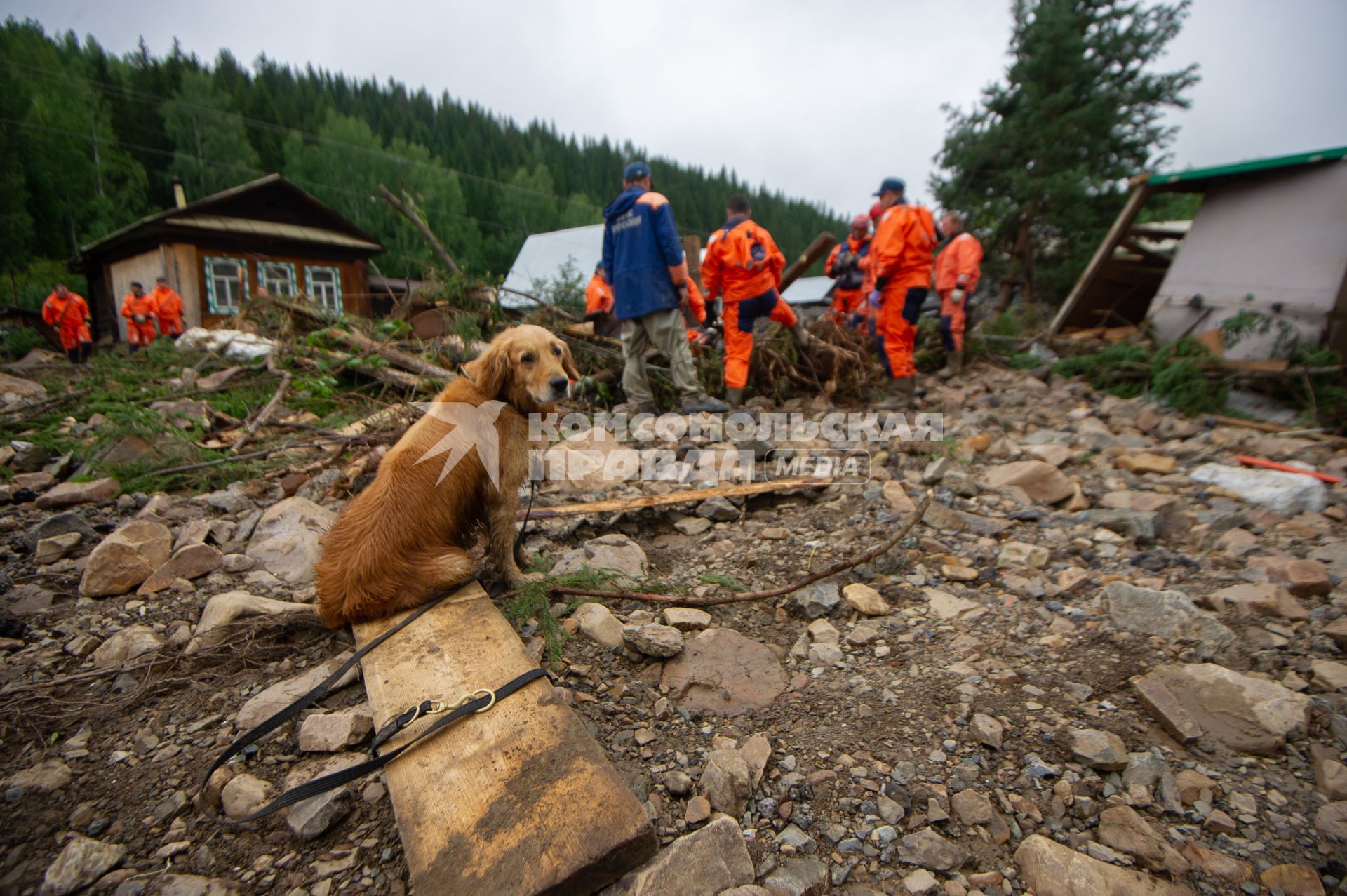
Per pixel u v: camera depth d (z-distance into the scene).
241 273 17.20
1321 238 7.05
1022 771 2.21
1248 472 4.71
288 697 2.45
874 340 8.27
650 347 7.04
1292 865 1.83
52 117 37.34
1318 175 7.19
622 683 2.67
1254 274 7.55
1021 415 6.78
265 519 3.83
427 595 2.74
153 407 6.00
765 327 7.74
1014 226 21.97
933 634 3.02
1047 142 21.45
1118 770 2.20
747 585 3.45
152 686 2.54
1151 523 3.93
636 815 1.74
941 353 9.09
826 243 8.66
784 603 3.28
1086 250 20.20
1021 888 1.82
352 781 2.12
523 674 2.26
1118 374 7.68
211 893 1.75
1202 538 3.88
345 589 2.66
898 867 1.88
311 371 6.69
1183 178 8.21
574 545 3.92
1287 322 7.07
